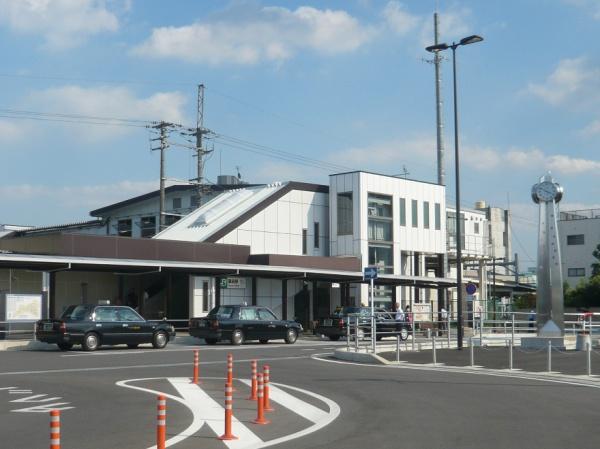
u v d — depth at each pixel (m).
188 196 59.66
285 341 35.22
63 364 23.23
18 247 38.59
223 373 20.66
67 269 34.91
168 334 31.31
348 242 49.34
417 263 54.28
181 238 45.03
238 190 52.00
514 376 20.08
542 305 29.55
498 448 9.87
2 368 21.88
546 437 10.67
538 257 29.91
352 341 35.91
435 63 56.28
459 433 11.04
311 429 11.52
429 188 54.56
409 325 38.09
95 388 16.88
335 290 48.91
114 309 29.81
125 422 12.19
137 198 61.56
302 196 49.47
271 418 12.63
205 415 12.94
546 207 29.92
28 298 31.75
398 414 13.01
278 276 42.56
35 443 10.37
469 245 68.88
